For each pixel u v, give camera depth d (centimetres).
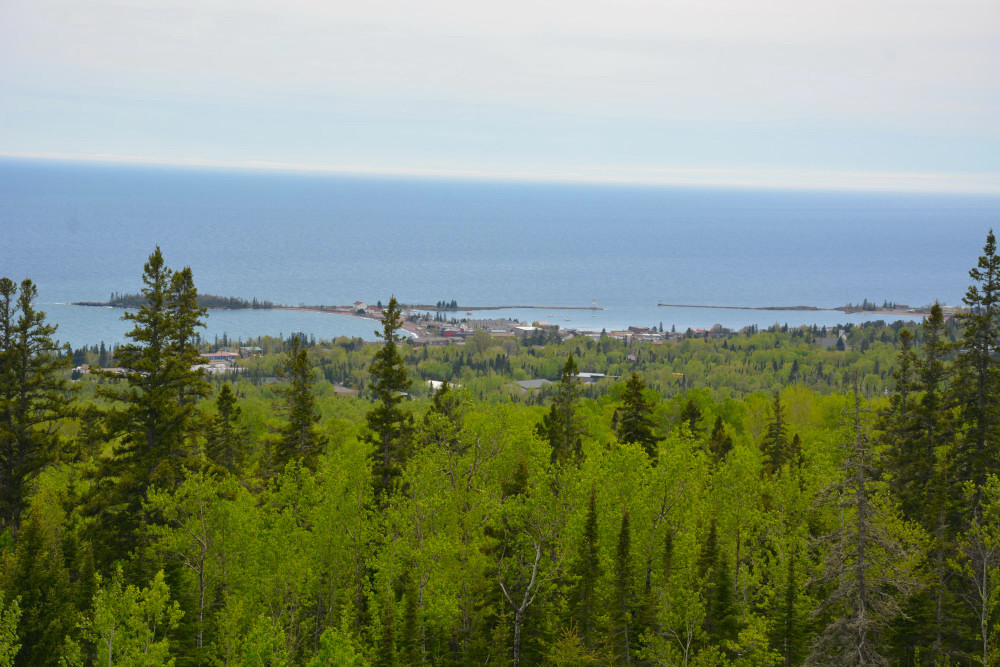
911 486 4984
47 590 4128
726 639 4025
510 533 4316
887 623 3641
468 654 3984
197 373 5006
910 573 3862
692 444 5197
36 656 3953
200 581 4156
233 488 4559
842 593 3269
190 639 4094
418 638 3841
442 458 5066
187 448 4959
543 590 4259
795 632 3994
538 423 7906
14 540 4956
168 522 4503
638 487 4622
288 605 4053
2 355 4884
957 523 4606
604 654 3906
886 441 5203
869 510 3269
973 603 4072
